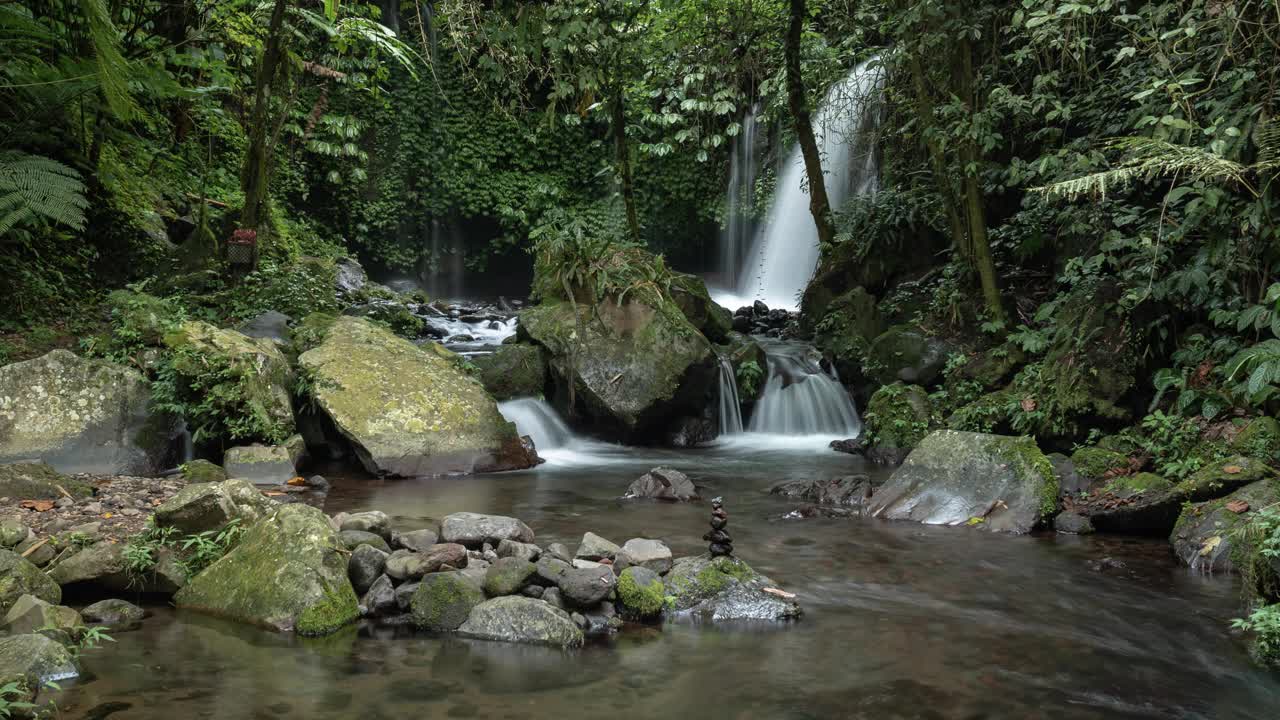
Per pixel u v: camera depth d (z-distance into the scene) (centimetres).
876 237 1316
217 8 1293
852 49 1390
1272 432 671
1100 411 816
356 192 2027
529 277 2297
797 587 529
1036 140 1143
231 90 1380
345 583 474
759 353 1212
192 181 1450
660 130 2081
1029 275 1148
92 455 772
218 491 530
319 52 1822
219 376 846
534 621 439
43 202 827
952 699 371
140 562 492
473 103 2162
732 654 421
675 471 794
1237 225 770
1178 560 588
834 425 1175
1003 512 683
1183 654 424
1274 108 728
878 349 1127
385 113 2069
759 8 1380
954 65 1041
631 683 385
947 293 1132
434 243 2172
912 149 1389
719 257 2245
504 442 928
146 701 359
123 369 830
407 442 872
